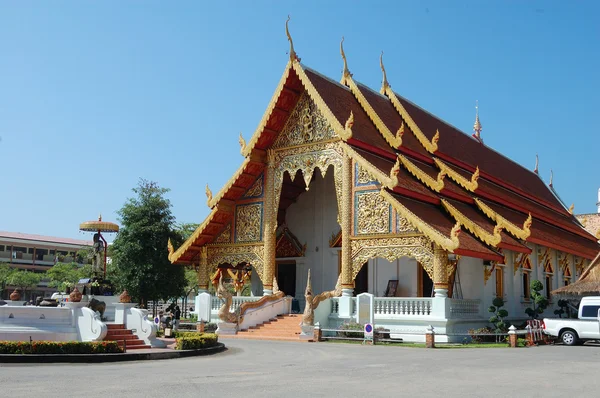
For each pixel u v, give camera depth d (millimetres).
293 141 32969
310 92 31312
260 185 34125
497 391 11789
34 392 11172
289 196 38281
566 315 38188
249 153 33375
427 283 32688
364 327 26703
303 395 11125
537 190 50062
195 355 19750
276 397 10867
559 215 49250
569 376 14211
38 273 86562
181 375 14125
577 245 42719
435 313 27000
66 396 10727
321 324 28906
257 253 33625
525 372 15055
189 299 71812
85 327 19750
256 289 38719
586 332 25734
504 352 21750
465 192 33688
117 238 43688
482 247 28391
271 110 32594
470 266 30156
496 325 27734
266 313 31484
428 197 30031
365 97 34594
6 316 19297
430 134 37656
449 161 36594
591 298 26609
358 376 14164
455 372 15062
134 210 43531
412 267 33094
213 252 35375
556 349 23484
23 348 16719
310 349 22641
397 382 13086
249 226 34188
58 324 19812
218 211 34312
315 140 32000
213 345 21734
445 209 30484
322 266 36531
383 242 28891
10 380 12828
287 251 37969
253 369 15625
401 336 27500
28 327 19328
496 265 31344
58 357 16703
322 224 36969
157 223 43312
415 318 27328
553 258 39281
